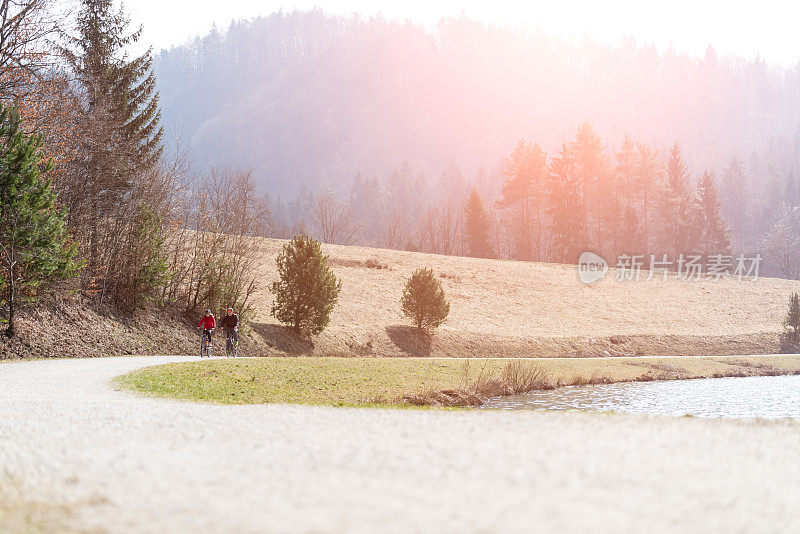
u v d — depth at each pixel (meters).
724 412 22.81
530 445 7.69
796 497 5.24
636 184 116.75
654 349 56.72
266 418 10.84
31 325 29.66
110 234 36.94
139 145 42.12
